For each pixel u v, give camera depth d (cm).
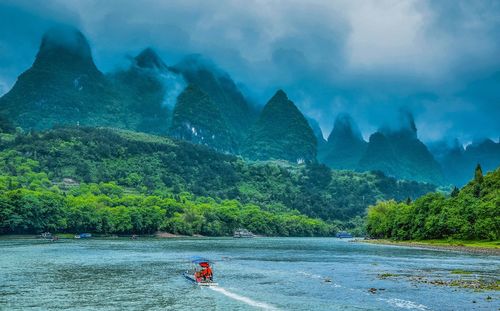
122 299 7662
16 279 9575
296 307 7200
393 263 13700
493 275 10812
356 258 15450
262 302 7569
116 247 19388
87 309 6881
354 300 7725
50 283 9131
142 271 11106
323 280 10019
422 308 7100
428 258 15412
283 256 16250
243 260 14588
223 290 8656
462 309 7038
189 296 8031
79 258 14000
